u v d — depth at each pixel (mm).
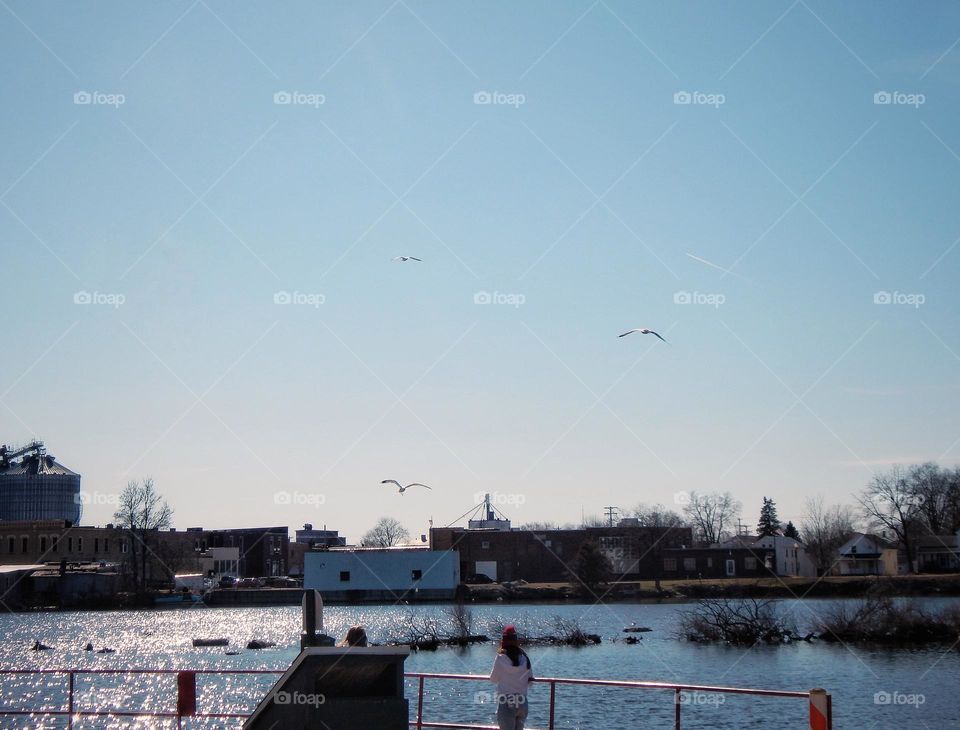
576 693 54156
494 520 167125
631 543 159750
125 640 102625
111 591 156250
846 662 67188
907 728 46125
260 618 132875
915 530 156625
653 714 48250
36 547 171250
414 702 51531
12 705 58031
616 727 44812
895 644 76188
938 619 78250
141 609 152375
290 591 157500
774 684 58406
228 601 157000
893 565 155750
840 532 163375
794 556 160625
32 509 189000
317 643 18953
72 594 154125
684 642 81750
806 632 82375
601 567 142250
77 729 47406
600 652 77000
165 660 82500
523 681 19719
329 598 144000
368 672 16688
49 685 67000
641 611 119812
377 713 16438
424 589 144000
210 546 188375
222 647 93688
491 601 141875
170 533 172750
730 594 137000
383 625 102562
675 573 160375
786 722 46906
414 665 70000
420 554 144750
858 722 47469
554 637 84500
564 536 159625
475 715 47781
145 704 57969
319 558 145000
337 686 16641
